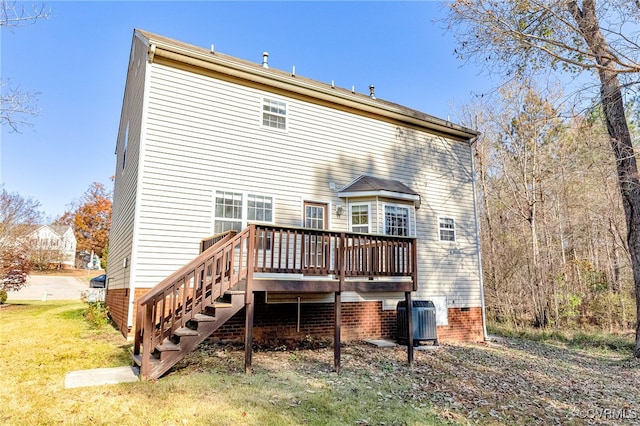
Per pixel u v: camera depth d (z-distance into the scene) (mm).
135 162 8195
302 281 6195
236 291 5867
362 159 10477
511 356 9391
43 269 37094
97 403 4168
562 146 15969
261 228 5973
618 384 7328
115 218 12938
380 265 7172
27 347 6836
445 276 11375
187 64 8172
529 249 17359
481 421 4695
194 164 7992
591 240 18406
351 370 6355
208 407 4176
